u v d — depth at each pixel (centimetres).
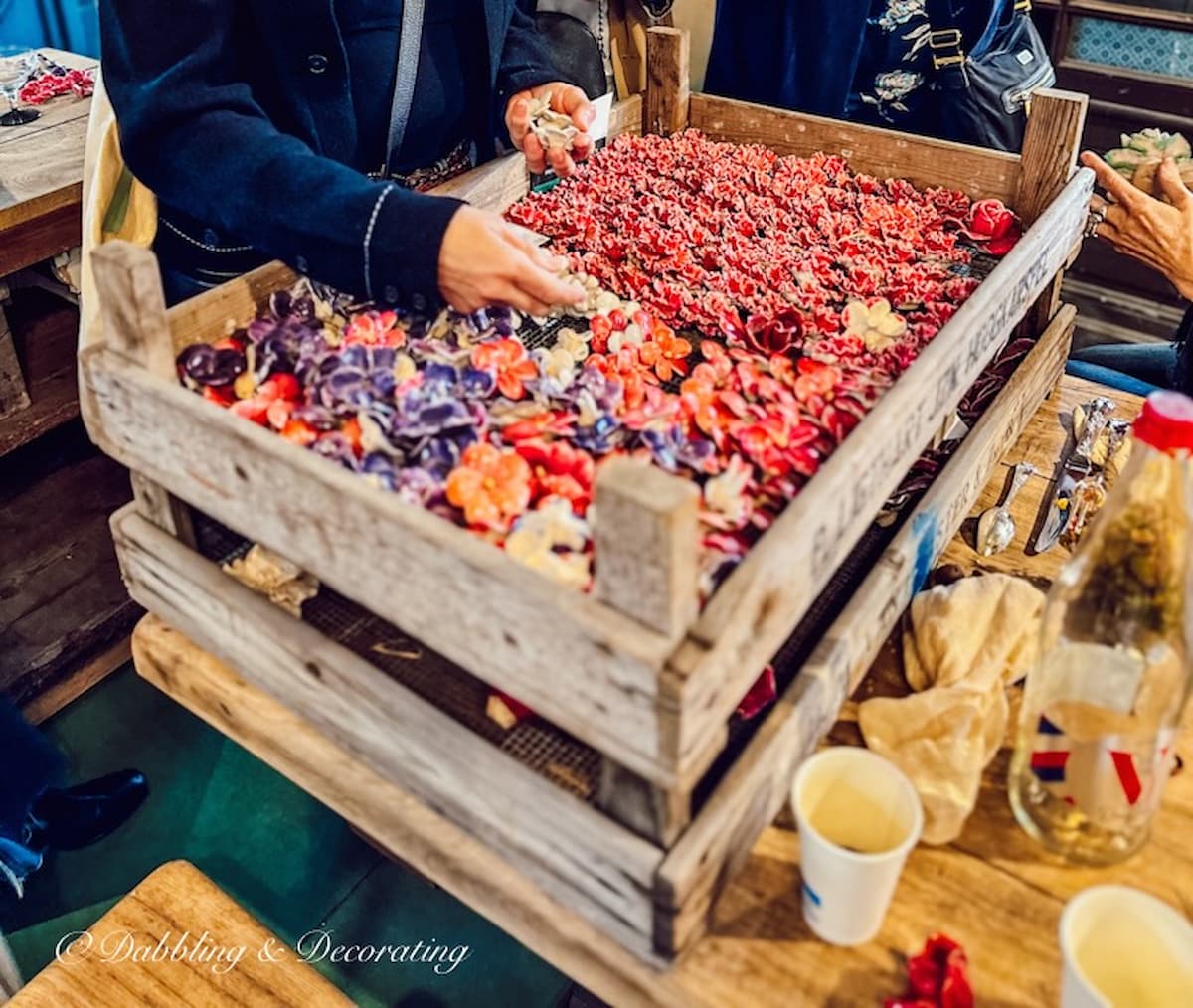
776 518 96
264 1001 127
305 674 106
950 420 136
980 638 114
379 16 146
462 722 100
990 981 90
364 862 214
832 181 173
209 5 126
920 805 88
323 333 122
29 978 192
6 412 243
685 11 253
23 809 186
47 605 227
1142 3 324
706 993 90
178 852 213
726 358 125
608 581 78
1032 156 158
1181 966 81
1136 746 94
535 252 122
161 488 112
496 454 100
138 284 100
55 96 274
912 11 215
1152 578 94
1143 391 193
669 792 83
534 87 164
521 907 98
